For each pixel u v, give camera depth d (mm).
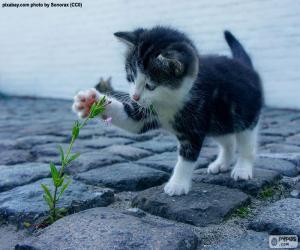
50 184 430
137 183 444
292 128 848
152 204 370
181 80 401
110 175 466
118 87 1510
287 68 1170
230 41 587
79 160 538
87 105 389
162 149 655
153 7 1396
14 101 1685
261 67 1206
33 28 1750
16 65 1853
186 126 417
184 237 293
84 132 830
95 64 1578
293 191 425
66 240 288
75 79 1658
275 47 1180
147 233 295
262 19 1187
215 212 350
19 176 469
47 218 342
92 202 380
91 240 286
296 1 1127
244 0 1209
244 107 460
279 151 620
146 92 416
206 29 1293
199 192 400
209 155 601
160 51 410
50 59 1727
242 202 375
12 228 344
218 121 442
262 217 333
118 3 1474
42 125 970
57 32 1673
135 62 429
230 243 299
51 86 1750
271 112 1120
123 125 429
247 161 460
